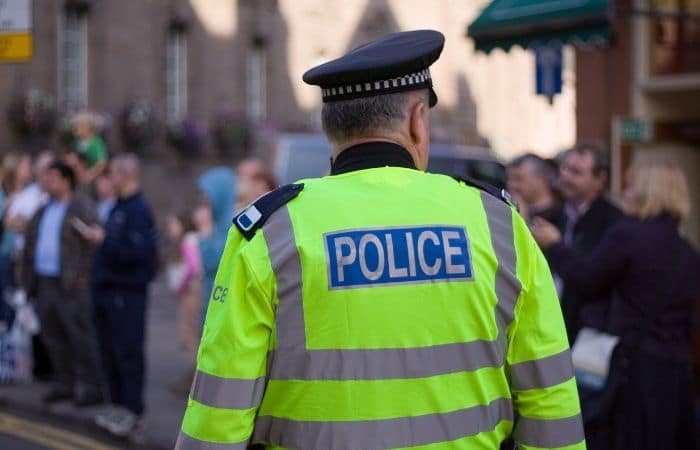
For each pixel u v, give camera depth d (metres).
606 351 6.35
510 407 3.34
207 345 3.16
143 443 10.63
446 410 3.18
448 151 20.62
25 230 11.89
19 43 10.80
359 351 3.13
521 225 3.41
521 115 40.25
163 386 13.48
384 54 3.29
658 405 6.24
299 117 34.94
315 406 3.12
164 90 30.78
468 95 38.00
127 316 10.97
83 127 15.01
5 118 26.28
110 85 29.16
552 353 3.33
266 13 33.75
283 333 3.13
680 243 6.38
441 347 3.19
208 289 10.98
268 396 3.18
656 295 6.23
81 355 11.70
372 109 3.32
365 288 3.14
